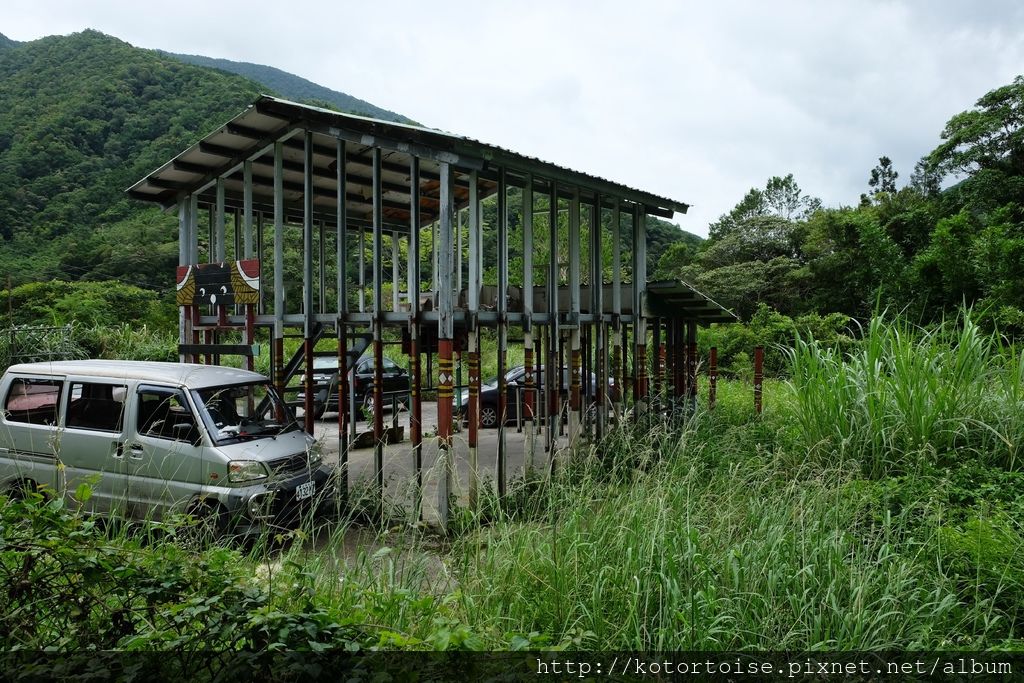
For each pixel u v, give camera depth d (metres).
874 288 23.81
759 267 28.59
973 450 6.95
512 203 29.50
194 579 3.21
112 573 3.19
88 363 7.00
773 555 4.49
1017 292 17.58
